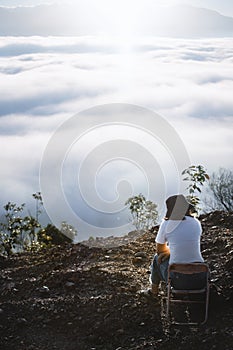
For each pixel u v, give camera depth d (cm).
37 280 718
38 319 583
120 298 617
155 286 616
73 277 702
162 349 502
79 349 527
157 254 606
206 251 777
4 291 693
